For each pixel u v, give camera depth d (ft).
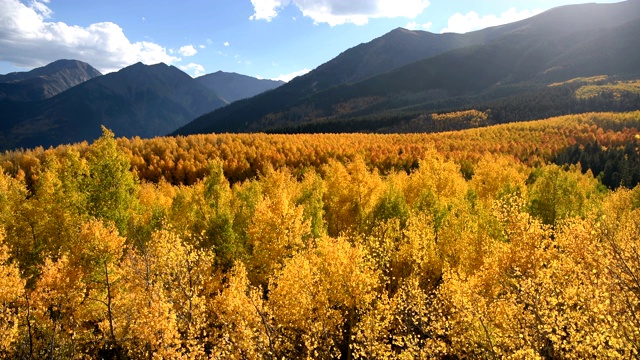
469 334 55.47
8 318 57.36
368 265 70.59
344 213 141.08
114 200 93.25
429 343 57.57
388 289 85.35
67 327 66.03
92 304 70.38
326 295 66.69
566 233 70.64
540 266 65.46
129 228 97.50
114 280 71.77
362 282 65.77
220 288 87.10
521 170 279.28
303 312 64.75
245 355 56.65
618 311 44.47
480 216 103.19
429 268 89.10
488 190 172.96
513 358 46.44
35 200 93.81
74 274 65.82
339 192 144.15
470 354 56.85
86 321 77.82
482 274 70.33
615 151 354.95
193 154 380.17
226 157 377.30
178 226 108.68
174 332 52.90
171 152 400.06
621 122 485.56
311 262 75.82
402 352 57.11
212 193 126.72
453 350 59.06
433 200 128.57
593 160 345.51
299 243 93.20
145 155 381.19
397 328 65.92
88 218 88.63
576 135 444.55
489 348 52.08
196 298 65.72
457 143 444.14
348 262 65.92
